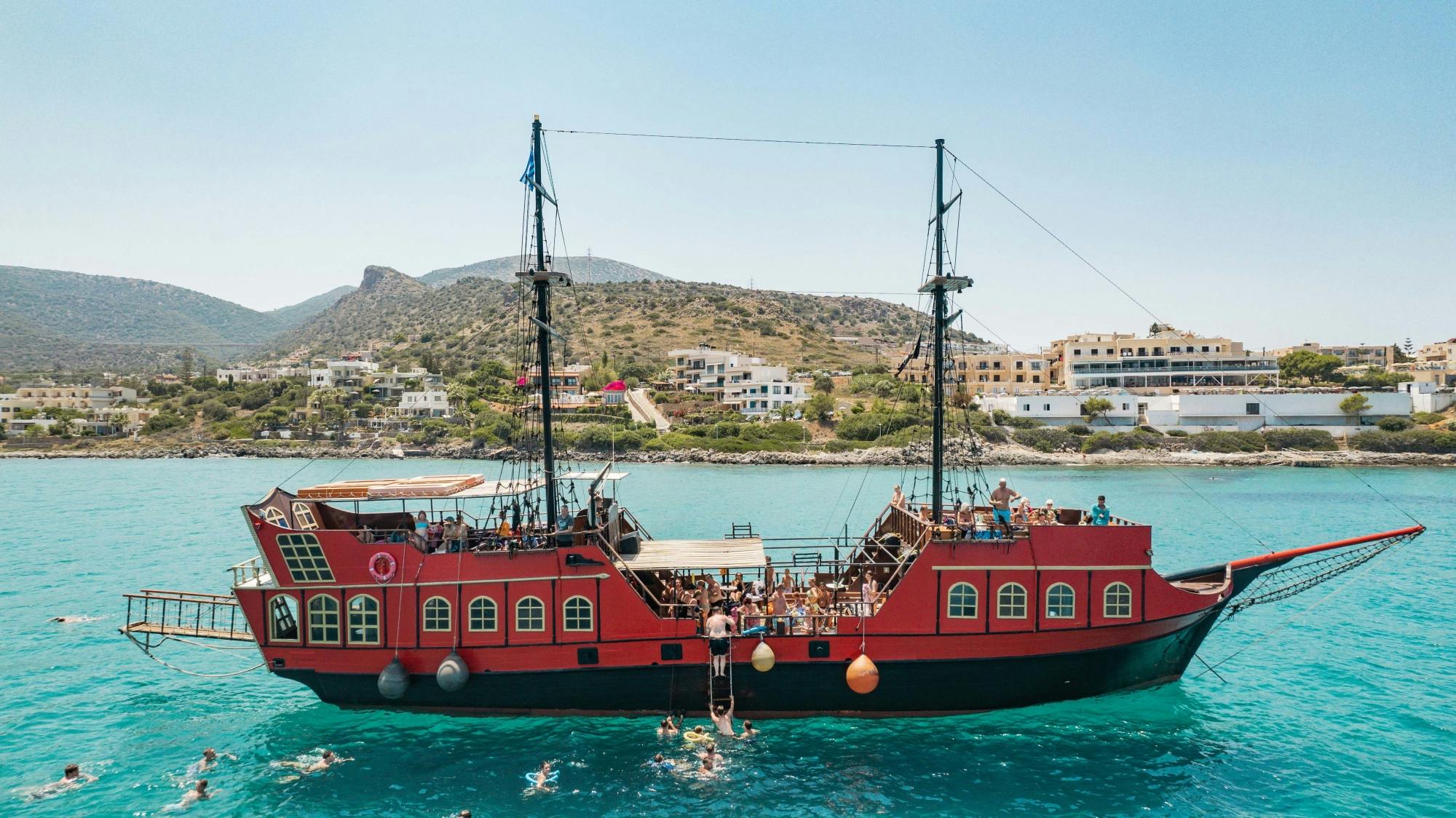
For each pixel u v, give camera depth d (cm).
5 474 11638
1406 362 18925
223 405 16650
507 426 13300
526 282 2753
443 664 2425
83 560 5222
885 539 2916
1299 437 11931
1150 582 2552
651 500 7962
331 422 15575
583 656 2475
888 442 12088
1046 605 2516
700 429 13325
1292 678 3025
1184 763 2322
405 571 2478
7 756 2391
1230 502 7862
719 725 2467
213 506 8019
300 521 2661
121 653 3328
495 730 2494
